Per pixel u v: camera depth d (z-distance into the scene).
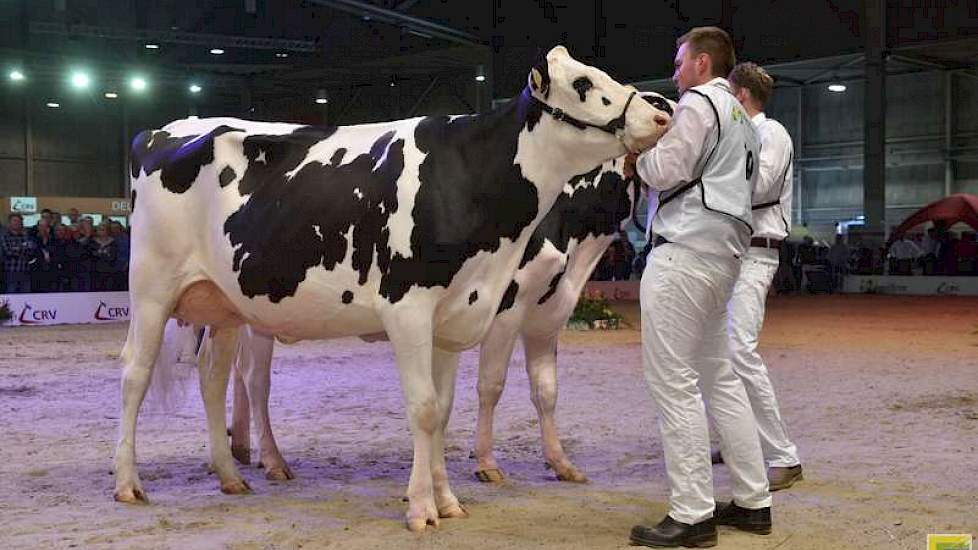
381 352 14.11
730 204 4.48
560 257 5.80
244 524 4.90
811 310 22.31
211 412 5.73
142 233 5.57
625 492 5.61
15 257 20.22
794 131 38.91
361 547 4.47
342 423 8.17
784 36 33.09
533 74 4.69
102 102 38.81
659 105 5.36
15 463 6.54
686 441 4.48
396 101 39.75
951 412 8.34
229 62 36.09
